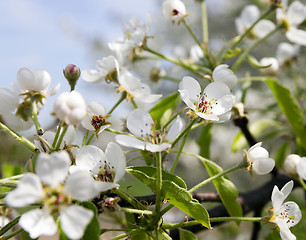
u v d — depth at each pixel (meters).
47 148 0.32
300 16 0.44
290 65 0.53
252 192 0.42
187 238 0.32
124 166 0.31
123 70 0.37
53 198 0.28
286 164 0.39
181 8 0.41
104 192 0.31
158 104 0.40
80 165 0.31
